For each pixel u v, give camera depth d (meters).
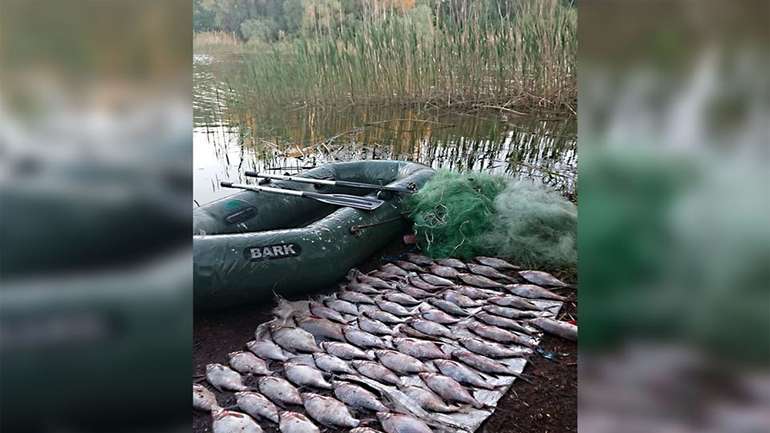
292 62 9.45
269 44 11.17
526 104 8.05
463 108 8.44
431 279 4.09
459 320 3.53
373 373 2.95
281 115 9.40
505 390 2.81
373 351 3.15
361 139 8.02
